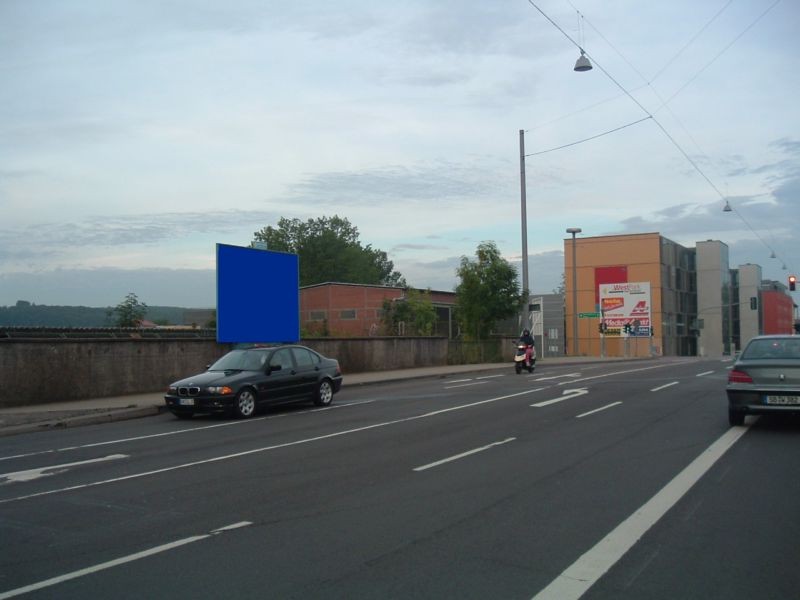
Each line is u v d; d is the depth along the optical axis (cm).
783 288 9444
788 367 1174
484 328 3809
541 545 621
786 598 502
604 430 1262
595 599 502
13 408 1705
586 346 6519
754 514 709
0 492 881
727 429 1241
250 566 580
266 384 1627
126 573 570
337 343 2788
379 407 1723
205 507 775
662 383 2227
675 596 507
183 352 2156
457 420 1434
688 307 7138
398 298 4847
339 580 545
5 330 1917
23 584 550
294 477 919
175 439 1295
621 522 686
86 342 1905
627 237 6394
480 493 809
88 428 1496
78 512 770
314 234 8219
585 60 2097
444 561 583
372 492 823
